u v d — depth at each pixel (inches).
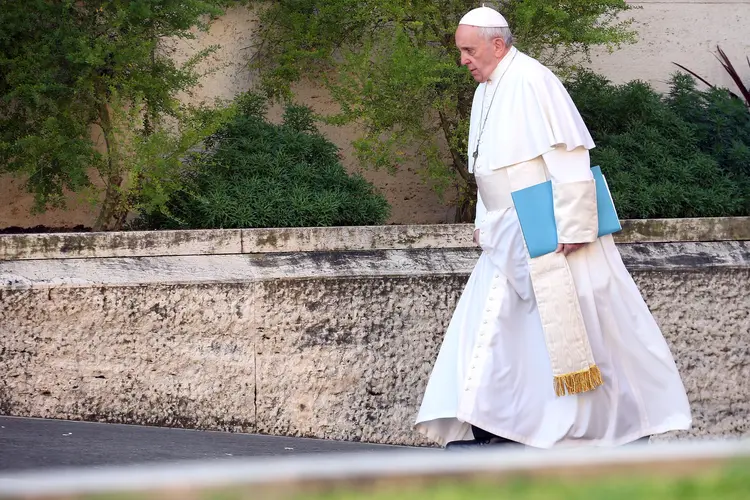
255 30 982.4
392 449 720.3
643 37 1065.5
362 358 748.0
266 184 840.9
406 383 753.6
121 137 853.2
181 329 726.5
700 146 955.3
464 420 597.0
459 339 625.9
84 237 741.9
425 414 626.2
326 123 892.0
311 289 740.0
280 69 961.5
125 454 579.5
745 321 796.6
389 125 872.9
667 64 1069.8
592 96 946.7
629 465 195.2
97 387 720.3
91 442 621.3
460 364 616.1
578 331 595.2
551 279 597.0
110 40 848.9
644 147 906.1
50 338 714.8
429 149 884.6
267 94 971.9
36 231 933.8
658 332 623.5
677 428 614.5
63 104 831.7
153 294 722.2
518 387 610.5
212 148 874.8
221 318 730.2
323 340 743.1
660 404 621.0
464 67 839.1
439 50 888.9
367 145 863.7
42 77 812.0
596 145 919.7
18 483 249.9
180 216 836.0
